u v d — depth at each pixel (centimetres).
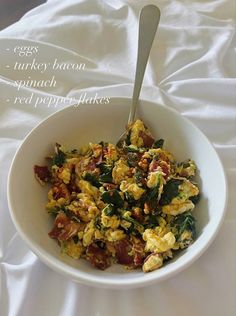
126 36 37
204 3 40
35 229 24
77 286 24
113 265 24
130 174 26
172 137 29
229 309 23
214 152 26
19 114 32
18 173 25
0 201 27
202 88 33
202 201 26
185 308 23
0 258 25
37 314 23
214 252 25
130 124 29
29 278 24
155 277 21
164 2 39
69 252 24
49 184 27
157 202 25
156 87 33
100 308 23
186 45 36
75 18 38
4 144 30
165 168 26
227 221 26
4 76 34
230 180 28
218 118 32
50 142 28
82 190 26
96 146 28
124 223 24
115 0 39
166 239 23
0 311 23
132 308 23
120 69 35
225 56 36
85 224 25
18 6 53
